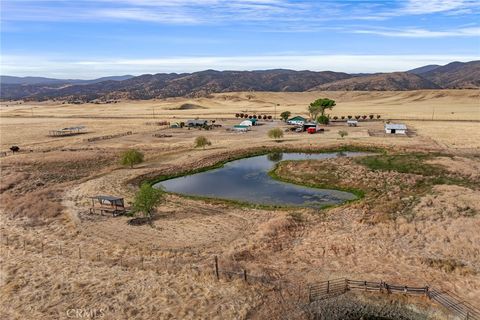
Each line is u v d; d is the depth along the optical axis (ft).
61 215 147.33
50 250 117.80
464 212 131.64
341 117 501.56
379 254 109.19
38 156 255.91
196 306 87.66
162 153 266.57
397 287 90.02
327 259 107.55
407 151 256.11
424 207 139.33
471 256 105.19
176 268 104.12
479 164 199.31
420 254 108.37
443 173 185.47
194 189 187.01
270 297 90.22
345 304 87.30
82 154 259.39
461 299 86.63
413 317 83.15
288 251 113.70
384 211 140.46
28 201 161.99
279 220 132.87
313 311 85.05
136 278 100.17
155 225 135.23
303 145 287.89
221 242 120.37
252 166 237.25
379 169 198.49
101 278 100.58
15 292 95.04
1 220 144.15
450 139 298.97
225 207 154.61
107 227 134.21
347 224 133.18
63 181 198.70
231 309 86.12
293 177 203.21
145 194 138.92
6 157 255.91
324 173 202.28
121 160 226.79
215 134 361.71
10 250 118.32
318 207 156.35
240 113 584.81
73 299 91.56
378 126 399.44
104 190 179.32
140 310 86.99
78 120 523.29
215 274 99.81
